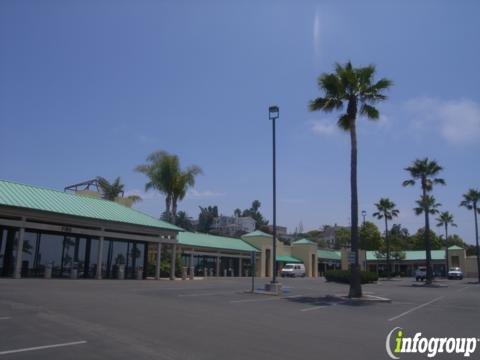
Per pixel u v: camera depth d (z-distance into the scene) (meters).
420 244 108.19
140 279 35.50
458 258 87.62
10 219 27.48
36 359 7.71
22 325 10.59
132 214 36.28
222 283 36.16
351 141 26.02
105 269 33.44
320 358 8.99
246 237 64.69
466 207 65.31
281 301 21.28
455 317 17.64
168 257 43.72
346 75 25.64
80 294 18.50
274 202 26.53
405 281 61.88
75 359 7.83
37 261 29.11
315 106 27.08
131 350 8.73
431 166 50.47
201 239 53.25
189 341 9.95
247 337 10.85
